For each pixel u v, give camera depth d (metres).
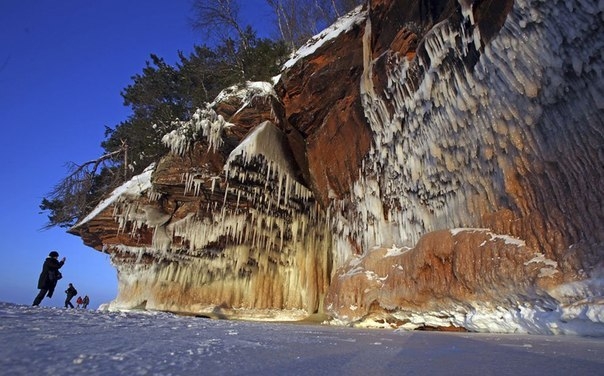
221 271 14.63
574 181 5.41
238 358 2.57
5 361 2.05
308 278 13.05
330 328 7.08
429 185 8.36
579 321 4.70
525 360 2.74
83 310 6.20
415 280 7.88
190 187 12.72
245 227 13.37
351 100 10.78
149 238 14.15
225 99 12.88
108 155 20.75
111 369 2.01
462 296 6.74
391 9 9.07
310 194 12.81
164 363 2.25
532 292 5.51
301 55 11.91
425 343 3.91
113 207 13.75
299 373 2.17
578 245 5.21
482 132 6.78
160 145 16.30
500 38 5.81
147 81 23.61
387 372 2.26
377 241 10.11
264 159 11.72
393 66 8.61
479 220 7.01
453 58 6.95
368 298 9.02
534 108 5.80
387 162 9.70
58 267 10.01
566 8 4.87
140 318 5.52
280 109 12.50
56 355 2.29
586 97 5.12
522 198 6.18
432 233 7.69
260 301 13.91
